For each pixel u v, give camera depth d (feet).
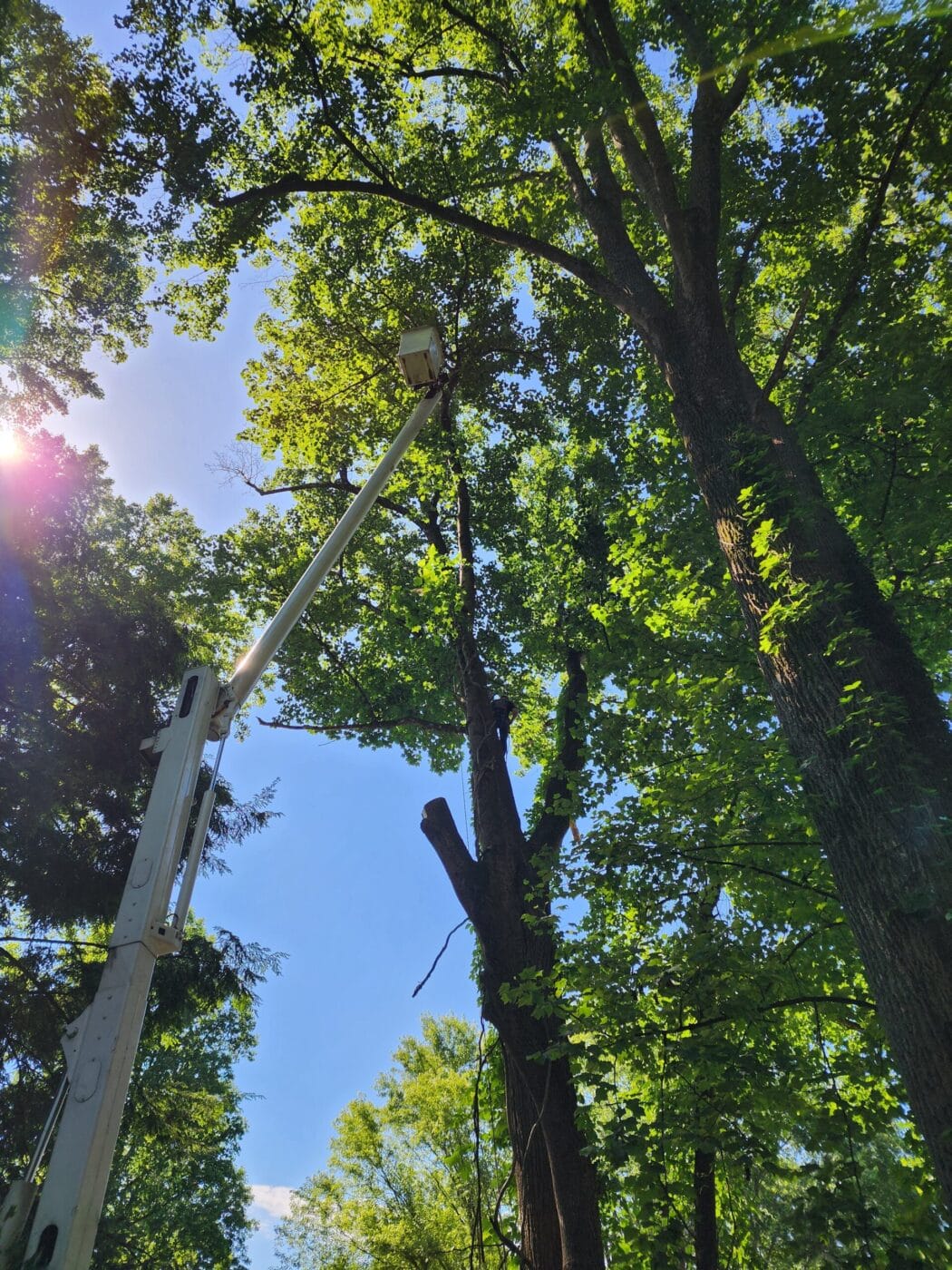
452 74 36.14
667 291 42.98
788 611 17.38
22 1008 33.09
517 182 42.37
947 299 31.83
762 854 24.86
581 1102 23.39
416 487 50.93
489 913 27.07
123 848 37.22
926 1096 12.65
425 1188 54.49
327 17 34.81
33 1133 31.50
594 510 46.68
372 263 48.93
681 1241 17.87
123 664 38.96
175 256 39.88
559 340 48.55
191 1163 63.57
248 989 41.52
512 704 34.09
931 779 14.85
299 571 51.93
